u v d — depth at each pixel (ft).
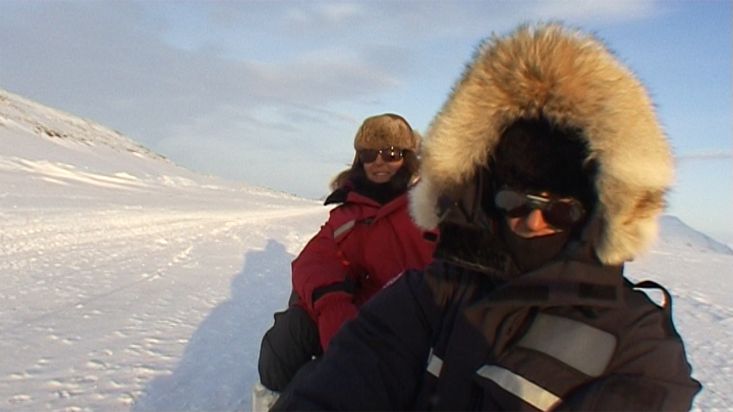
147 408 11.60
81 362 13.66
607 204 3.95
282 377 8.71
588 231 4.03
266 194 148.56
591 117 4.03
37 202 46.26
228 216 56.75
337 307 7.75
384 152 8.54
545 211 4.19
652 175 3.90
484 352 4.17
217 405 12.00
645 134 3.94
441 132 4.63
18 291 19.83
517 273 4.36
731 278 32.19
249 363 14.53
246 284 24.52
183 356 14.61
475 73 4.50
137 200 63.98
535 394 3.88
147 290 21.65
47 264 24.58
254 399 9.04
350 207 8.76
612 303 3.89
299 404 4.61
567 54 4.18
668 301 4.17
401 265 8.28
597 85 4.06
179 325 17.33
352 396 4.57
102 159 122.21
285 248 38.01
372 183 8.74
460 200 4.57
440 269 4.70
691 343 17.08
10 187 54.29
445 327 4.46
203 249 33.45
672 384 3.75
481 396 4.15
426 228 5.02
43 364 13.38
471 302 4.43
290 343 8.59
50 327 16.14
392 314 4.77
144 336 15.93
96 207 49.03
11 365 13.17
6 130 119.44
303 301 8.49
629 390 3.69
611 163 3.93
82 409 11.32
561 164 4.20
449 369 4.28
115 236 34.47
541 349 3.97
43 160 88.74
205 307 19.86
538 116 4.32
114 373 13.15
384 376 4.62
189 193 95.76
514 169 4.32
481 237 4.47
